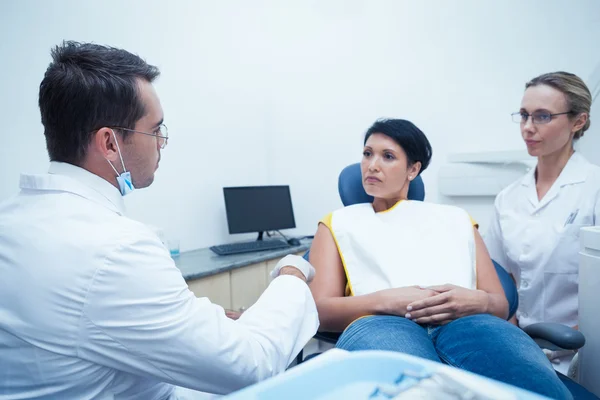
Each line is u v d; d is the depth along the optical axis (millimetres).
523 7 1694
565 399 608
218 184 2199
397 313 899
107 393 631
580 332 847
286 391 404
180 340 578
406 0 2008
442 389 398
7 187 1363
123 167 734
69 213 601
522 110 1273
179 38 1960
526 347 729
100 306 552
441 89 1933
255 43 2441
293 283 803
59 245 558
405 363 445
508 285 1167
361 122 2207
